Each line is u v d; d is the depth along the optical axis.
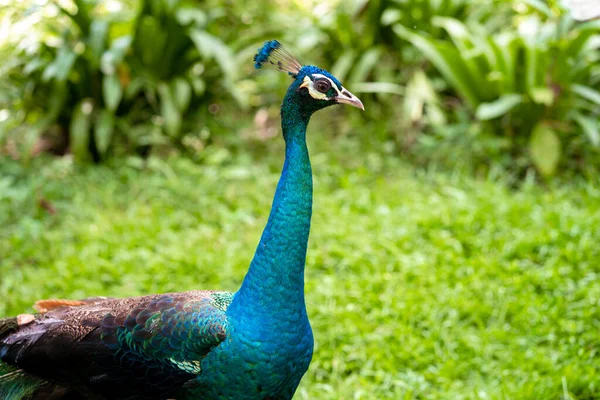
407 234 5.64
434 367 4.30
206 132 7.61
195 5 7.81
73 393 3.16
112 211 6.33
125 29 7.52
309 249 5.61
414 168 7.20
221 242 5.82
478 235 5.64
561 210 5.86
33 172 6.91
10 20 7.34
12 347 3.13
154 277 5.25
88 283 5.18
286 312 2.94
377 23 8.08
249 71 8.17
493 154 6.91
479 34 7.57
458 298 4.84
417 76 7.56
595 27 6.47
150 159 6.93
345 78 8.00
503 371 4.18
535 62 6.73
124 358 2.95
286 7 9.14
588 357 4.27
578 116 6.76
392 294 4.94
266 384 2.95
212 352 2.91
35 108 7.55
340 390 4.11
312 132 7.62
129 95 7.34
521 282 4.95
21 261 5.67
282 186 3.00
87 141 7.21
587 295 4.71
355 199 6.46
